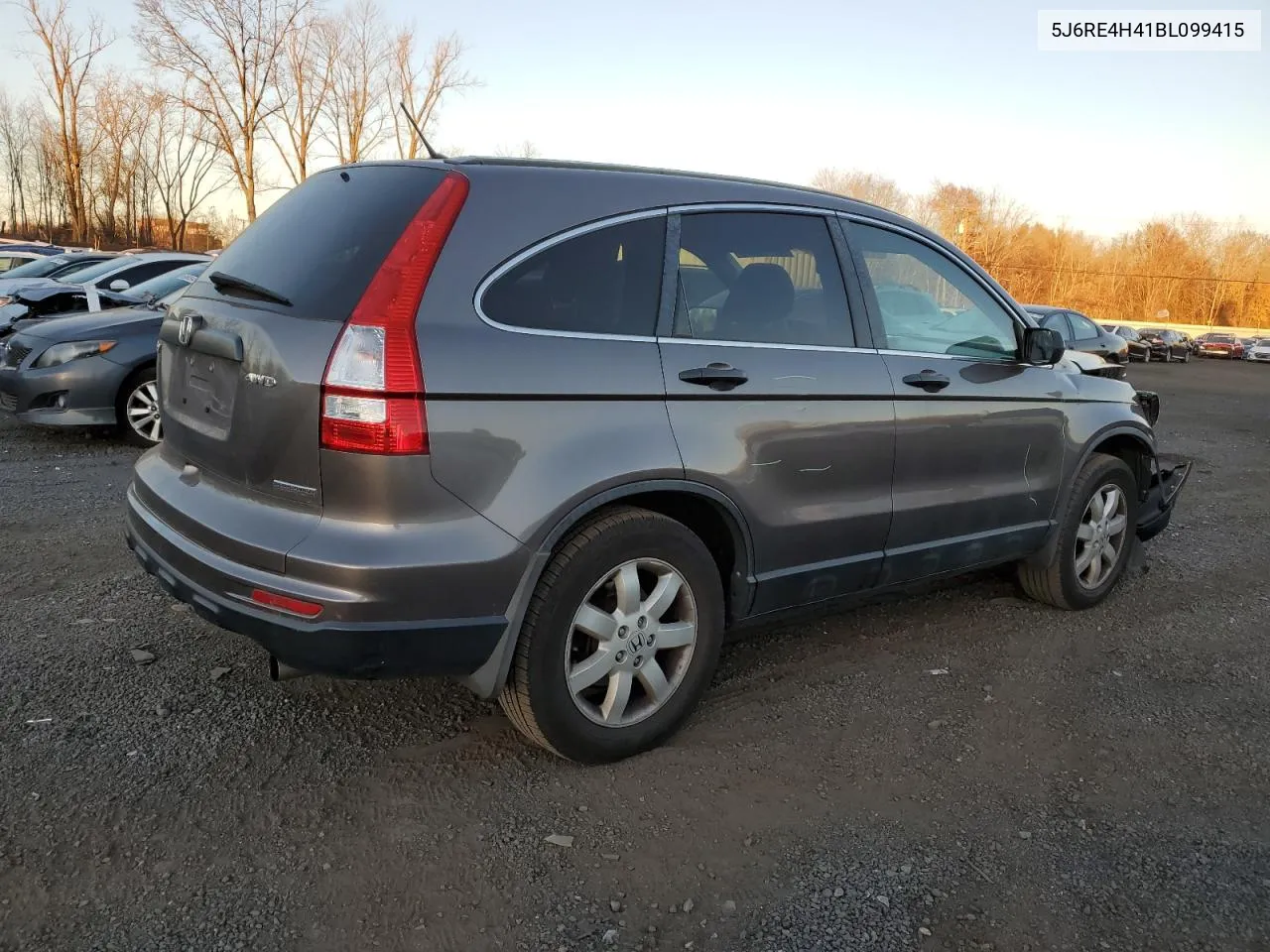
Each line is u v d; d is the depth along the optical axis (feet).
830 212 11.83
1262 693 12.73
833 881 8.30
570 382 8.92
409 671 8.52
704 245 10.38
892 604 15.49
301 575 8.15
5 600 13.47
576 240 9.34
